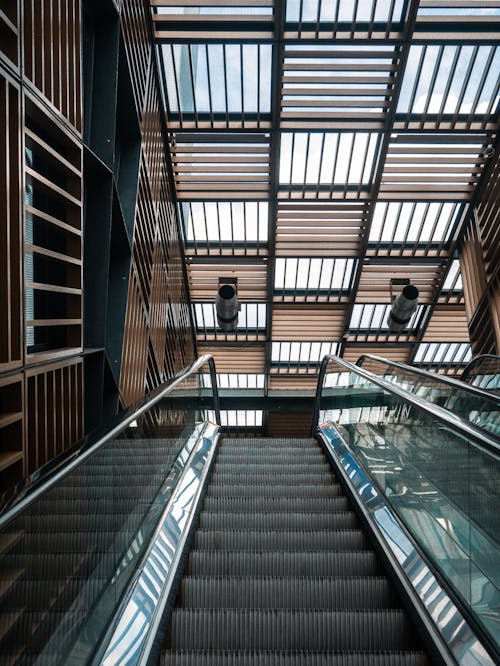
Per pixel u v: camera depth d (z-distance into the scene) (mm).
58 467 1976
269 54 9430
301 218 11906
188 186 11359
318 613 2701
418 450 3236
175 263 11672
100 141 5777
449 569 2682
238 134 10539
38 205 4570
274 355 15719
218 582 3033
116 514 2600
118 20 6086
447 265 12703
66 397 4480
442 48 9250
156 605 2586
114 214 6234
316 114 10102
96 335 5535
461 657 2205
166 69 9617
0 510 1568
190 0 8711
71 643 1944
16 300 3510
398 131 10312
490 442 2219
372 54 9273
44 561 1779
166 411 4172
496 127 10188
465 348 15180
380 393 4246
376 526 3629
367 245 12625
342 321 14172
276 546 3732
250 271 13180
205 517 4121
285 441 7316
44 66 4141
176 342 12008
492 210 10812
